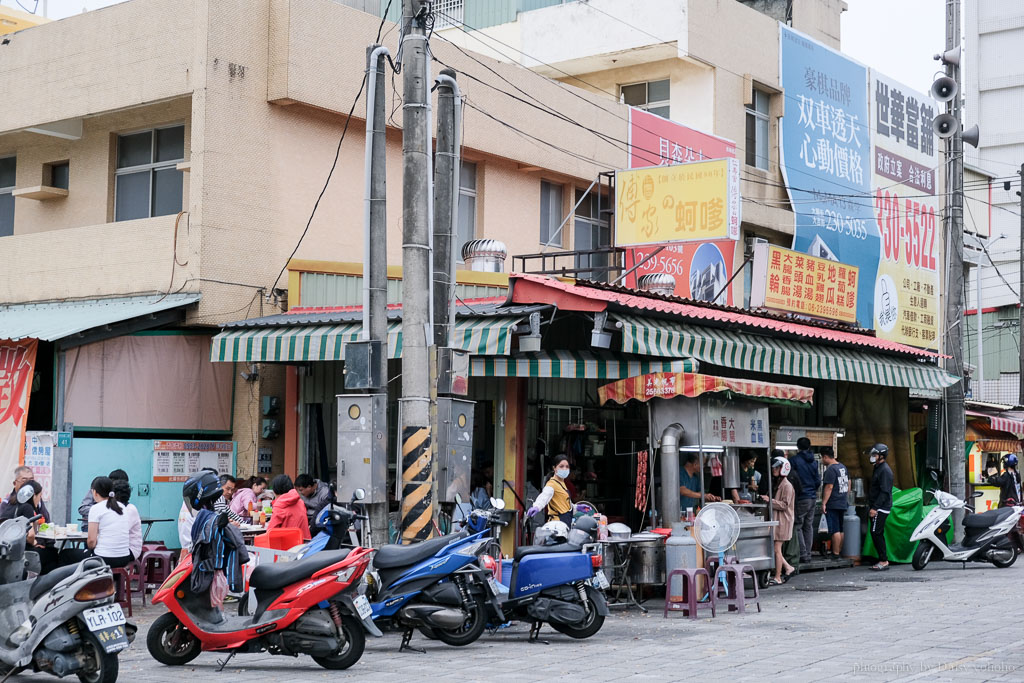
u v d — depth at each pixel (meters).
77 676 8.91
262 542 12.21
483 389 15.70
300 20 17.39
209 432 16.56
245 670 9.33
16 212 20.06
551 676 8.80
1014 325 41.06
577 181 22.75
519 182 21.66
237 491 15.29
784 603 13.84
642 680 8.59
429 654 10.08
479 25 28.86
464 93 19.95
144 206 18.45
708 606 13.09
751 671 8.95
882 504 18.69
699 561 13.09
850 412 20.67
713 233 19.03
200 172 16.31
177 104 17.89
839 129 28.69
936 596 14.55
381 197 12.27
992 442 26.77
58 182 19.70
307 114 17.89
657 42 25.53
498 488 15.45
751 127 26.98
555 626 10.95
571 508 13.87
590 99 22.72
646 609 13.27
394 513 15.39
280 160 17.47
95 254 17.53
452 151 12.77
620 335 13.77
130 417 15.99
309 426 16.48
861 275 28.70
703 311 15.02
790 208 27.03
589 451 17.12
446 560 10.28
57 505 14.79
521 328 13.45
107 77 17.66
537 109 21.48
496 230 21.05
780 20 30.92
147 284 16.83
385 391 12.09
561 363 14.18
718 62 25.94
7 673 8.58
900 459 21.08
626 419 17.52
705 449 14.16
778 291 19.77
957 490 20.92
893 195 30.45
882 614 12.67
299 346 14.62
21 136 19.91
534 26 27.52
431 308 12.12
